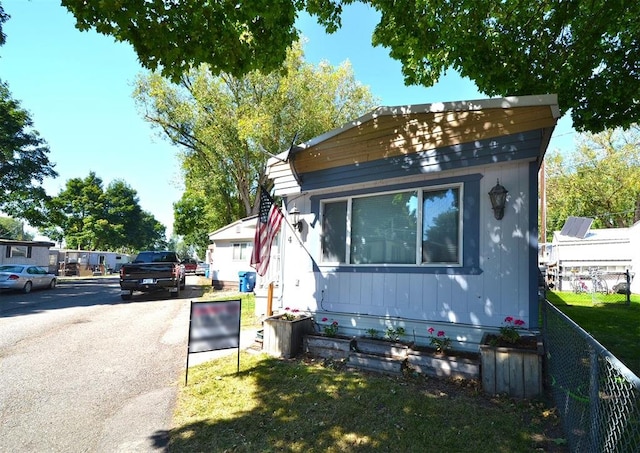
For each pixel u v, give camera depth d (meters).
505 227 5.09
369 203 6.41
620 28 6.46
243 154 23.92
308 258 7.03
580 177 27.38
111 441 3.33
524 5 6.58
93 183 51.59
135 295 15.98
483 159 5.15
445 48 7.05
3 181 22.81
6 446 3.24
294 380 4.71
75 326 8.77
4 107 21.72
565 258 18.83
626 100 7.04
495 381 4.20
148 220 64.56
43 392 4.51
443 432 3.32
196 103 23.20
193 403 4.12
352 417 3.65
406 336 5.72
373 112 5.99
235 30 4.70
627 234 17.64
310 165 6.93
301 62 22.86
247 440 3.29
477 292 5.21
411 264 5.82
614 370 2.42
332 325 6.22
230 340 5.04
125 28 4.05
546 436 3.24
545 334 5.30
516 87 7.39
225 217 29.20
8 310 11.46
